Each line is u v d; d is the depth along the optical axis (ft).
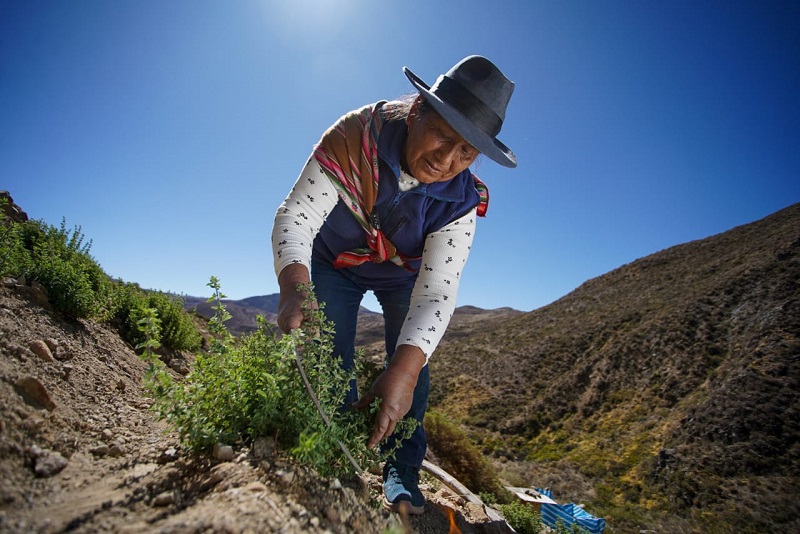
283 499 4.20
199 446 5.23
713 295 157.28
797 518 79.97
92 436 5.83
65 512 3.72
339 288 8.20
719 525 82.17
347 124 7.11
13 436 4.61
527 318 241.14
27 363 6.75
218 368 5.56
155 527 3.60
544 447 132.16
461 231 7.80
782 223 196.85
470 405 164.04
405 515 6.98
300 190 6.90
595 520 42.01
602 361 157.69
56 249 14.55
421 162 7.01
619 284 227.40
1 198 16.56
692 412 115.55
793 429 98.94
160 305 16.12
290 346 5.10
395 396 6.13
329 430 5.48
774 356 117.60
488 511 11.12
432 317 6.95
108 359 9.85
